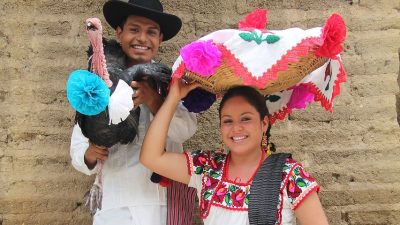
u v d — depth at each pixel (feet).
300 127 10.98
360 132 10.97
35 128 10.72
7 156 10.62
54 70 10.85
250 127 7.48
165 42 11.10
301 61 7.03
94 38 7.09
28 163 10.65
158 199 8.28
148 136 7.77
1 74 10.75
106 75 7.20
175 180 8.00
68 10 11.00
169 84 7.86
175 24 8.85
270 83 7.20
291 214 7.22
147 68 7.63
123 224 8.07
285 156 7.49
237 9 11.25
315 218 7.09
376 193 10.82
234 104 7.52
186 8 11.19
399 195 10.80
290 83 7.48
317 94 8.20
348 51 11.15
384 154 10.91
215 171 7.74
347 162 10.91
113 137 7.52
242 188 7.38
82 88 6.63
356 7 11.25
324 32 6.87
